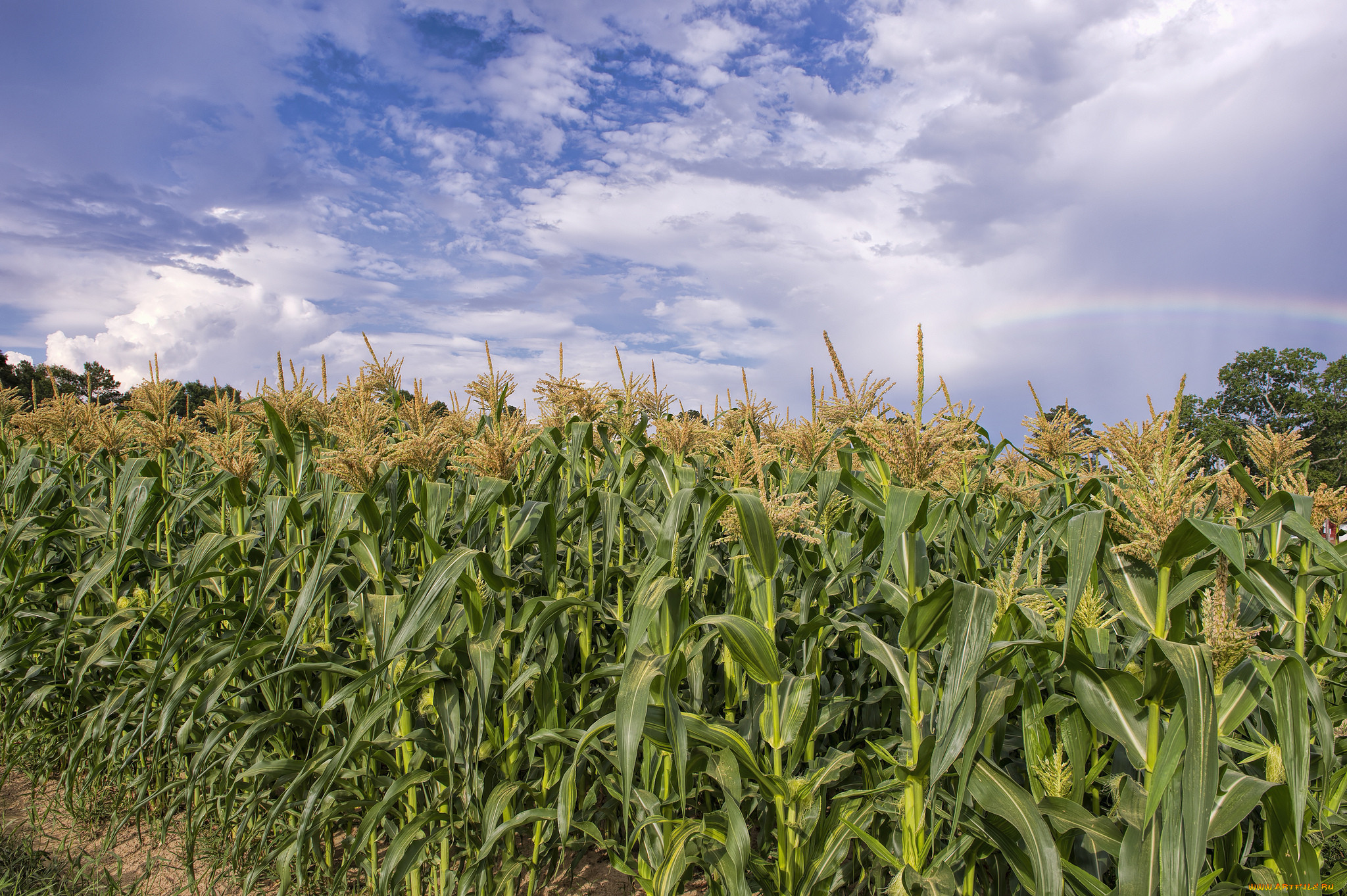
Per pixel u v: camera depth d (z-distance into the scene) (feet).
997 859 10.79
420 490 13.99
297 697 16.53
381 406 16.25
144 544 18.24
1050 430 16.47
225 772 13.55
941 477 12.26
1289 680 7.51
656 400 19.89
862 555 11.66
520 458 16.85
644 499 18.11
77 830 16.61
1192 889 6.72
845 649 14.60
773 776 10.18
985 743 10.50
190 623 14.74
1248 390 173.27
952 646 8.06
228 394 21.91
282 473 17.12
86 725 16.88
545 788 12.81
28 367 131.85
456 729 11.68
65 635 16.74
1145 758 8.02
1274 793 7.74
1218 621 7.67
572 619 15.66
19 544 20.36
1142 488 8.07
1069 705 9.43
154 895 14.38
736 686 13.41
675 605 11.47
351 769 13.66
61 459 25.09
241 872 14.70
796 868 10.68
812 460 17.89
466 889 11.76
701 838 11.37
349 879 14.51
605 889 14.29
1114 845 8.36
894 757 11.14
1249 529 9.53
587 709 12.75
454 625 13.84
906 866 9.36
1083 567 7.91
